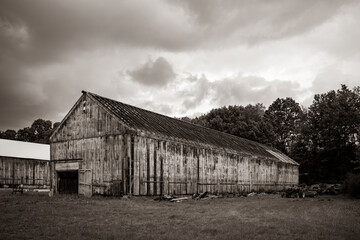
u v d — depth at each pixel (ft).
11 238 33.88
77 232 36.68
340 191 127.44
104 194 87.76
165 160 96.07
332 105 199.52
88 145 93.91
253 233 37.81
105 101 98.02
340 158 197.06
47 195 95.50
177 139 101.91
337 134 197.47
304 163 208.44
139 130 88.07
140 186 86.79
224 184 124.57
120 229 39.11
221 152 124.47
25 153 158.92
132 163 85.46
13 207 56.95
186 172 104.47
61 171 100.01
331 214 56.95
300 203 82.23
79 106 98.48
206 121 277.44
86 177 92.53
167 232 37.70
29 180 154.71
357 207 70.44
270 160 163.12
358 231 40.45
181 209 63.36
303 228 41.27
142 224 43.16
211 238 34.99
